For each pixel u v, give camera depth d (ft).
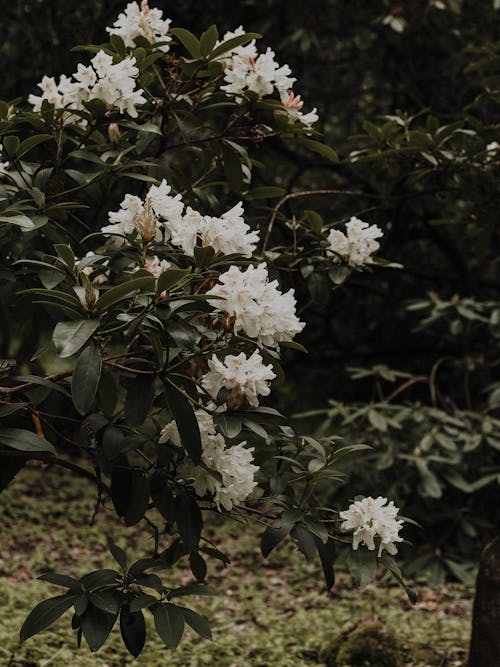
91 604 8.90
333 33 28.09
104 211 16.44
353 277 29.89
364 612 21.07
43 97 11.42
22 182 10.93
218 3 27.12
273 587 23.20
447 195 19.10
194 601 21.58
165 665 17.06
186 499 9.43
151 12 11.48
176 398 8.60
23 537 25.32
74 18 26.03
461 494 24.90
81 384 8.05
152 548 25.41
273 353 9.18
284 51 28.07
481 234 18.06
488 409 24.04
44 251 10.78
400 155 16.53
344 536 10.17
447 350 30.19
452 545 24.73
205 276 9.23
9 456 10.39
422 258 31.01
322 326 32.19
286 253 12.96
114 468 9.55
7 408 9.12
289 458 10.33
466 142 16.29
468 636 19.38
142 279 7.97
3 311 26.03
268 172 28.81
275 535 9.48
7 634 17.16
